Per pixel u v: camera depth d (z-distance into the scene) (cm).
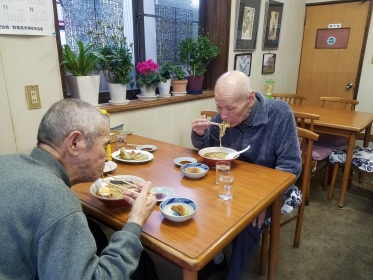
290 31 411
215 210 103
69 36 200
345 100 324
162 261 190
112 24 220
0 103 144
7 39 142
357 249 205
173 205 103
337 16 404
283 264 189
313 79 445
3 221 64
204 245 84
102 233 124
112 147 175
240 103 143
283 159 151
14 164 73
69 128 76
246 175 135
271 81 367
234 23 305
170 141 266
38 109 159
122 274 73
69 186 81
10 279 67
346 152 271
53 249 64
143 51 250
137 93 256
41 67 157
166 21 264
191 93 287
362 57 392
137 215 86
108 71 212
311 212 254
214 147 164
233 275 144
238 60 325
